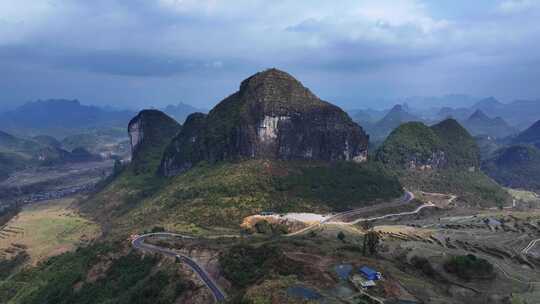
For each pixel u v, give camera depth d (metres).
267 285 107.50
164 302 126.19
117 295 150.38
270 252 134.62
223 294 122.31
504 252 190.62
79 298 160.38
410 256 164.00
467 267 148.12
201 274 137.25
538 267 174.62
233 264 133.88
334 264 126.25
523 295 136.75
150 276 149.25
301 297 100.06
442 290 135.00
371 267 125.69
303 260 129.00
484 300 132.75
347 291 109.75
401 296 113.00
